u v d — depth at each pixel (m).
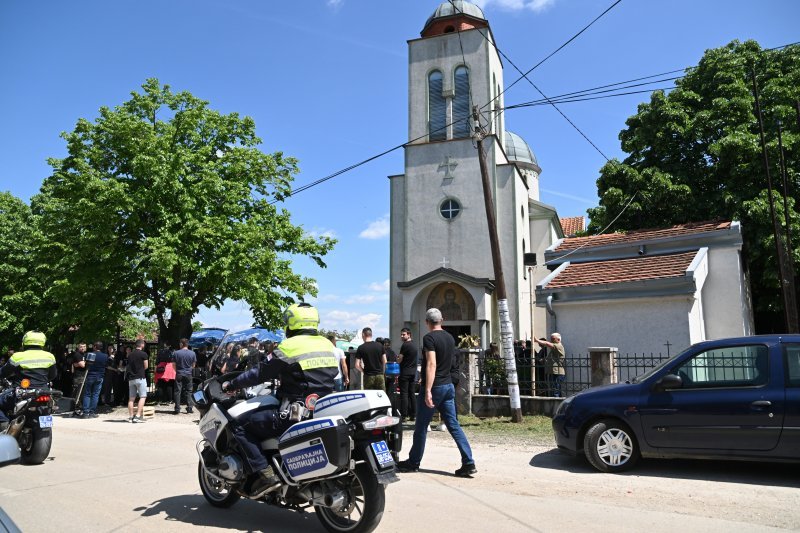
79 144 18.66
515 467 8.08
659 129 24.14
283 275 20.62
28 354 8.95
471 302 25.84
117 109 18.91
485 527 5.32
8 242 26.50
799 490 6.69
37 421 8.39
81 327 19.02
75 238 18.09
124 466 8.23
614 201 23.92
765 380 7.07
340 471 4.88
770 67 24.17
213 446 5.65
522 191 28.45
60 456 9.09
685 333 13.66
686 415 7.29
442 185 27.72
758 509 5.95
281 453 5.05
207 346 21.20
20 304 26.36
